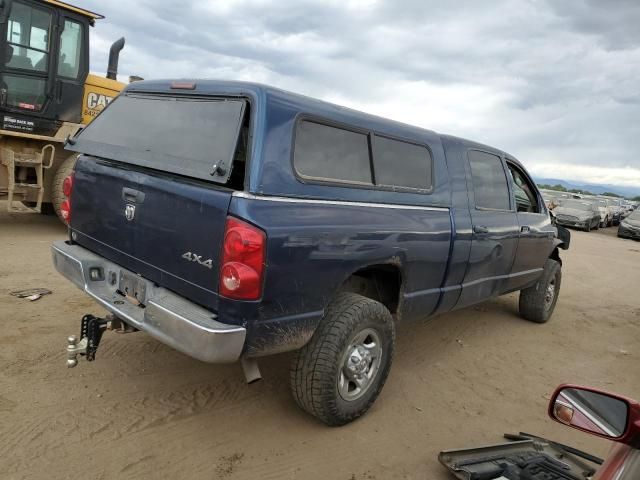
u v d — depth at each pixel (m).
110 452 3.03
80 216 3.87
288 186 3.02
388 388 4.32
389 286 4.11
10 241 7.56
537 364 5.32
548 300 6.72
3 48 7.48
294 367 3.34
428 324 6.20
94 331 3.39
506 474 2.93
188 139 3.26
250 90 3.08
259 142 2.92
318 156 3.27
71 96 8.32
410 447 3.48
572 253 14.84
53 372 3.84
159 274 3.21
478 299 5.12
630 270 12.73
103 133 3.88
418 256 3.96
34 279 5.87
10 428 3.12
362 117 3.66
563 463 3.12
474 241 4.64
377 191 3.65
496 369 5.05
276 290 2.91
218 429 3.40
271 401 3.84
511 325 6.54
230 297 2.81
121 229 3.46
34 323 4.63
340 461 3.23
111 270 3.60
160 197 3.16
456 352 5.38
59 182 8.36
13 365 3.86
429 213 4.12
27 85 7.85
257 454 3.20
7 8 7.35
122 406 3.53
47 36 7.89
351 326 3.34
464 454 3.19
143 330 3.07
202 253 2.94
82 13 8.18
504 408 4.25
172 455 3.08
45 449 2.98
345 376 3.45
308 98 3.33
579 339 6.32
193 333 2.79
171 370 4.10
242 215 2.77
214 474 2.96
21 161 7.96
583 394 1.95
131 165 3.47
